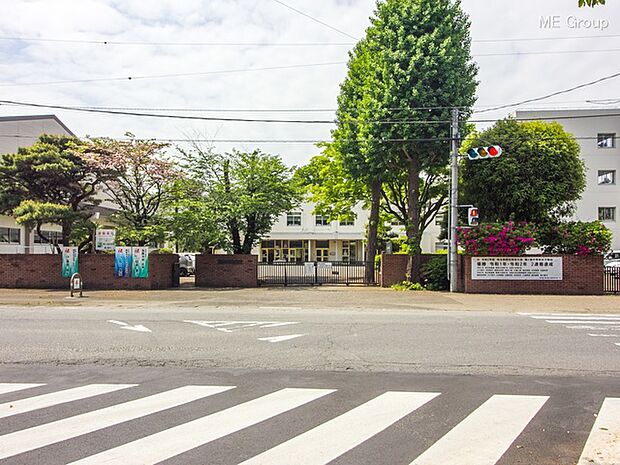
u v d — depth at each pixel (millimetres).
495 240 19516
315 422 5355
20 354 8727
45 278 21500
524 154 20688
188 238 22703
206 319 12875
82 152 21609
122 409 5793
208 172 24516
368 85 21516
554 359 8352
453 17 20516
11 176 21719
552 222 21188
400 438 4898
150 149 22266
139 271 21406
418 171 22062
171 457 4438
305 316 13547
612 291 19469
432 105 19953
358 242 51938
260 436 4949
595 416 5523
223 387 6715
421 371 7578
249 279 23656
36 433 5023
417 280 22203
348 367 7820
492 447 4676
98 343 9656
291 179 26219
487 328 11461
